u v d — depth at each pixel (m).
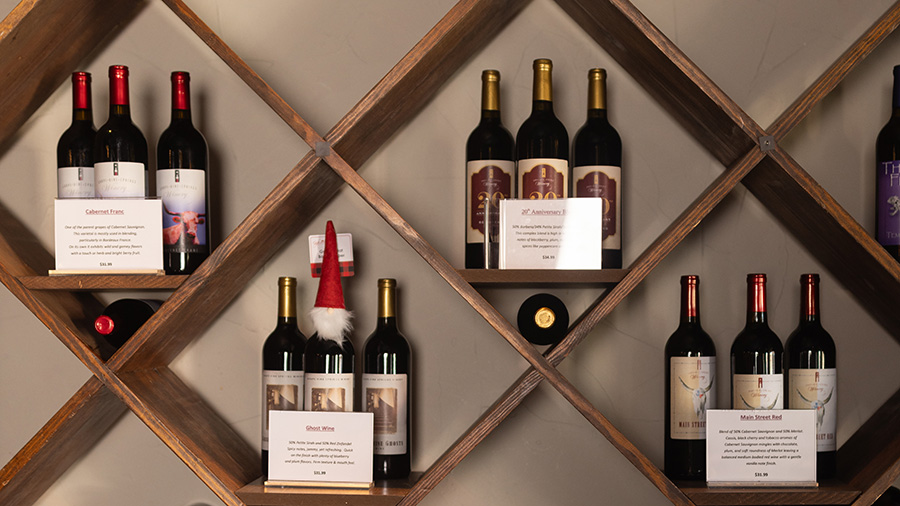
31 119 1.54
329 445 1.28
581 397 1.21
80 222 1.28
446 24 1.23
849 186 1.48
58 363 1.54
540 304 1.33
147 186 1.51
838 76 1.23
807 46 1.49
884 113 1.48
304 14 1.53
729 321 1.48
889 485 1.20
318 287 1.42
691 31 1.50
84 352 1.25
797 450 1.25
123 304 1.39
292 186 1.23
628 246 1.48
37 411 1.54
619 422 1.47
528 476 1.48
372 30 1.52
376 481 1.34
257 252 1.39
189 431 1.31
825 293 1.47
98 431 1.48
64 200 1.28
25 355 1.54
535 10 1.50
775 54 1.49
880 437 1.35
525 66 1.49
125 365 1.26
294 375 1.38
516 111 1.50
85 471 1.52
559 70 1.49
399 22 1.52
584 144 1.38
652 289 1.49
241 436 1.49
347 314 1.33
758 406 1.29
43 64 1.42
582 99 1.49
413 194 1.50
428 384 1.49
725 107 1.22
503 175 1.35
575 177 1.35
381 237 1.50
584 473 1.48
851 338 1.46
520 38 1.50
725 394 1.47
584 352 1.49
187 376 1.51
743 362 1.35
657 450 1.47
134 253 1.28
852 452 1.39
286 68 1.53
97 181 1.31
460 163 1.50
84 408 1.28
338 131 1.24
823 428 1.32
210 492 1.52
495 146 1.39
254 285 1.51
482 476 1.49
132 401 1.25
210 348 1.51
